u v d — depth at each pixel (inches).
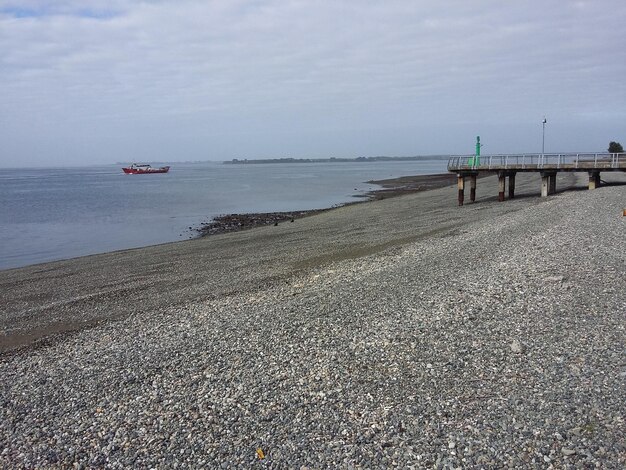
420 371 347.9
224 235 1317.7
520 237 783.1
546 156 1427.2
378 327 438.6
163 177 5580.7
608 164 1344.7
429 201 1803.6
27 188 3833.7
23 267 1002.7
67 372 406.3
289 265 813.2
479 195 1843.0
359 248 919.7
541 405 287.0
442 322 437.1
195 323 510.3
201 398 335.9
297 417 301.6
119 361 417.7
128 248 1218.0
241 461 264.2
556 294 482.6
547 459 240.7
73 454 283.7
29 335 550.0
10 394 371.9
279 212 1875.0
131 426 308.8
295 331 448.1
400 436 272.4
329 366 366.9
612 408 275.3
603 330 387.2
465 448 255.9
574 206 1066.7
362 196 2458.2
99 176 6299.2
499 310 455.2
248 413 311.1
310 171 6879.9
